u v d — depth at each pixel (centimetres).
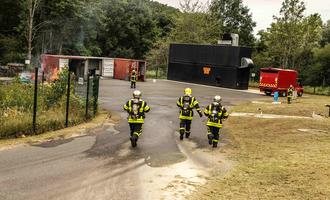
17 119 1360
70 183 859
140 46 8275
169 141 1438
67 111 1563
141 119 1288
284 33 5738
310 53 6159
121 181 899
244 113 2447
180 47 5269
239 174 994
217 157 1194
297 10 5738
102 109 2305
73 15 6122
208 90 4228
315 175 974
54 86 1809
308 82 6097
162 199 788
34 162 1014
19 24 5891
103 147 1249
